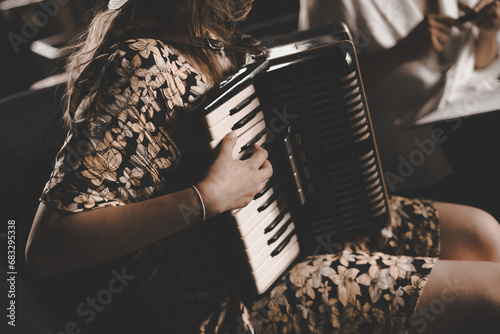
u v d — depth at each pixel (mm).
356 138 1015
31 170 1251
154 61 883
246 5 1122
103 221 817
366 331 943
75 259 814
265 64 968
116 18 961
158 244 983
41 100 1362
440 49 1422
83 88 868
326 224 1078
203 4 998
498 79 1776
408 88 1544
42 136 1313
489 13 1405
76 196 809
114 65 846
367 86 1479
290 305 977
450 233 1174
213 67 1032
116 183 838
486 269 934
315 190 1051
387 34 1543
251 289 980
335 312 955
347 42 988
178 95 914
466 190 1841
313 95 986
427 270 955
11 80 3158
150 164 871
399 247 1168
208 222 967
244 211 934
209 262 991
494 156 1729
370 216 1076
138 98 850
